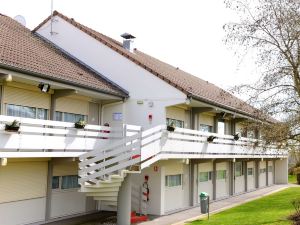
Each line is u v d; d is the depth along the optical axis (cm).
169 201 2119
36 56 1738
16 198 1550
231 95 1545
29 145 1410
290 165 4872
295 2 1403
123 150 1608
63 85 1602
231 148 2573
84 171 1606
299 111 1448
